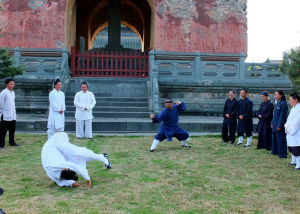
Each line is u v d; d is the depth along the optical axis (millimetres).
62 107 8758
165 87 14273
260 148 8336
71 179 4723
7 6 16219
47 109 13711
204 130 11227
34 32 16297
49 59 14281
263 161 6695
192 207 3863
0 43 16141
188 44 16969
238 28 17266
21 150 7496
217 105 14680
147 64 17594
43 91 13938
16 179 5043
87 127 9500
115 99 13352
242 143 9266
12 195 4230
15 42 16219
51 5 16359
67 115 12211
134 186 4711
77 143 8508
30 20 16297
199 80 14578
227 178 5246
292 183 4984
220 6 17219
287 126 6203
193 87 14453
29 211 3619
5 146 7965
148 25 23953
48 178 5152
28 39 16250
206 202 4047
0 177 5148
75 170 4590
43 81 13672
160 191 4477
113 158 6770
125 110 12633
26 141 8711
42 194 4312
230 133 9102
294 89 8031
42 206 3812
